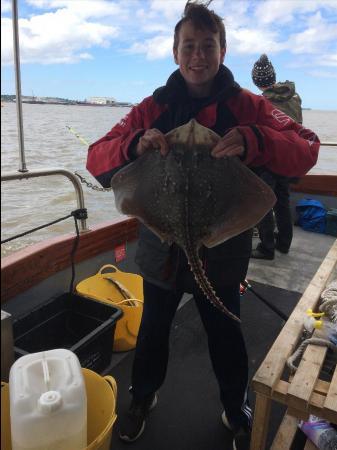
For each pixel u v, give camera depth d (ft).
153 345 7.26
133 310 9.78
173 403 8.32
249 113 6.21
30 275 9.08
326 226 18.57
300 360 6.74
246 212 5.76
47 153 42.83
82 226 10.66
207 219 5.78
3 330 3.51
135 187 6.07
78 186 10.15
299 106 15.35
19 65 7.82
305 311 7.86
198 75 5.92
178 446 7.36
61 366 5.59
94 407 6.34
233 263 6.34
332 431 6.54
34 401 5.10
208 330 7.00
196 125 5.56
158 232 6.06
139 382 7.52
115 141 6.33
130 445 7.36
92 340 8.29
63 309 9.75
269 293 12.76
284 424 7.25
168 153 5.70
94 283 10.66
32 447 4.99
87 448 5.11
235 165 5.70
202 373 9.18
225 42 6.27
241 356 7.05
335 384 5.87
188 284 6.48
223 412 8.05
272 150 5.74
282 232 15.75
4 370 3.65
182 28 5.91
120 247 11.83
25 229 24.88
